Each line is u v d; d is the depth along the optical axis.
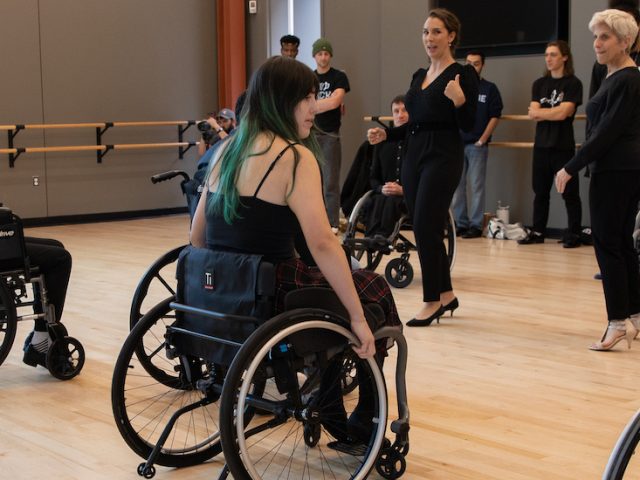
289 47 7.50
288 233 2.31
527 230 7.34
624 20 3.65
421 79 4.29
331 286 2.28
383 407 2.39
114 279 5.64
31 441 2.79
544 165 7.02
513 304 4.85
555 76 6.94
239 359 2.12
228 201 2.29
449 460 2.65
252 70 9.61
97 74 8.77
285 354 2.25
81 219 8.73
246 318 2.25
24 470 2.56
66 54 8.53
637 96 3.63
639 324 3.93
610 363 3.70
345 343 2.30
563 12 7.37
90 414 3.05
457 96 4.03
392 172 5.38
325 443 2.79
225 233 2.35
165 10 9.24
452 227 5.54
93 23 8.70
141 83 9.10
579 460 2.65
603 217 3.78
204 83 9.62
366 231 5.32
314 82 2.33
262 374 2.27
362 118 8.62
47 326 3.44
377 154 5.46
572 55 7.22
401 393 2.55
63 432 2.88
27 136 8.31
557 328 4.31
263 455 2.69
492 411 3.09
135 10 9.00
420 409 3.12
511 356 3.81
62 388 3.36
